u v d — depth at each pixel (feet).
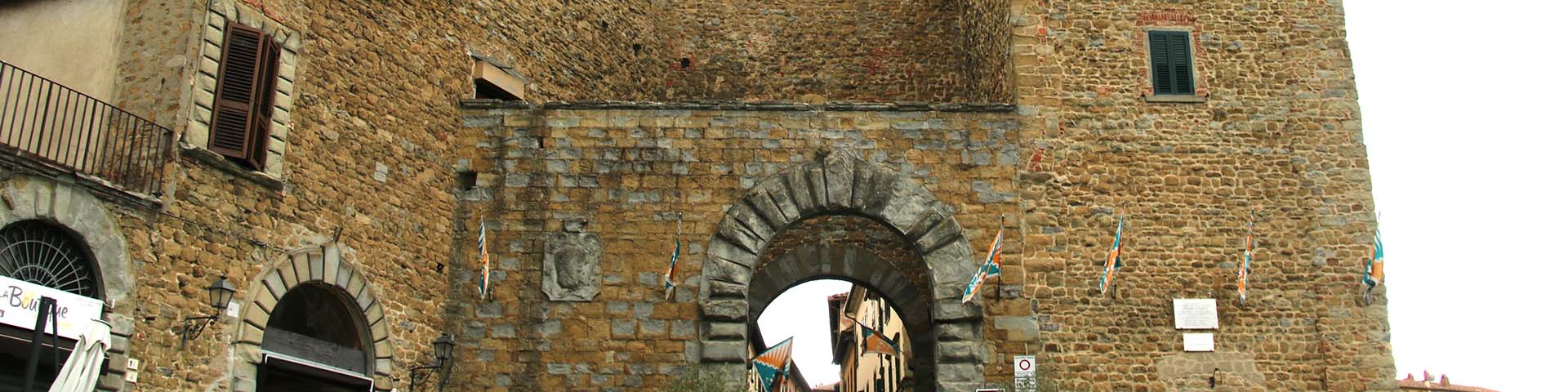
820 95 82.17
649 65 81.51
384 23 60.54
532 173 64.34
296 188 54.44
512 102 65.26
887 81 82.43
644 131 65.05
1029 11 67.51
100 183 46.39
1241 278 62.49
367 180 58.29
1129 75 66.59
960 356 61.41
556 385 61.11
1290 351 62.44
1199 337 62.44
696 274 62.80
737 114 65.46
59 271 45.88
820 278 68.80
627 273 62.85
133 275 47.32
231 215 51.47
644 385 61.11
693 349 61.62
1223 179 65.05
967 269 62.95
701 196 64.13
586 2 75.97
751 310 67.87
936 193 64.39
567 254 63.00
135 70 51.21
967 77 80.38
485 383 61.05
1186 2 68.23
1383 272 62.49
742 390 60.75
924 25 83.76
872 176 64.39
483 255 61.21
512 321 62.03
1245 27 67.82
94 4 53.47
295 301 55.16
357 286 56.70
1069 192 64.54
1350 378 62.08
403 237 59.98
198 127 50.34
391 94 60.49
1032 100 65.82
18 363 45.34
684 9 84.02
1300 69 67.15
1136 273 63.41
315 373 54.29
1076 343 62.18
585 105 65.41
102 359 43.70
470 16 66.33
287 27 54.90
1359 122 66.28
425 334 60.54
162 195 48.75
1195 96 66.28
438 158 63.05
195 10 51.34
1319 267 63.77
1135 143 65.46
